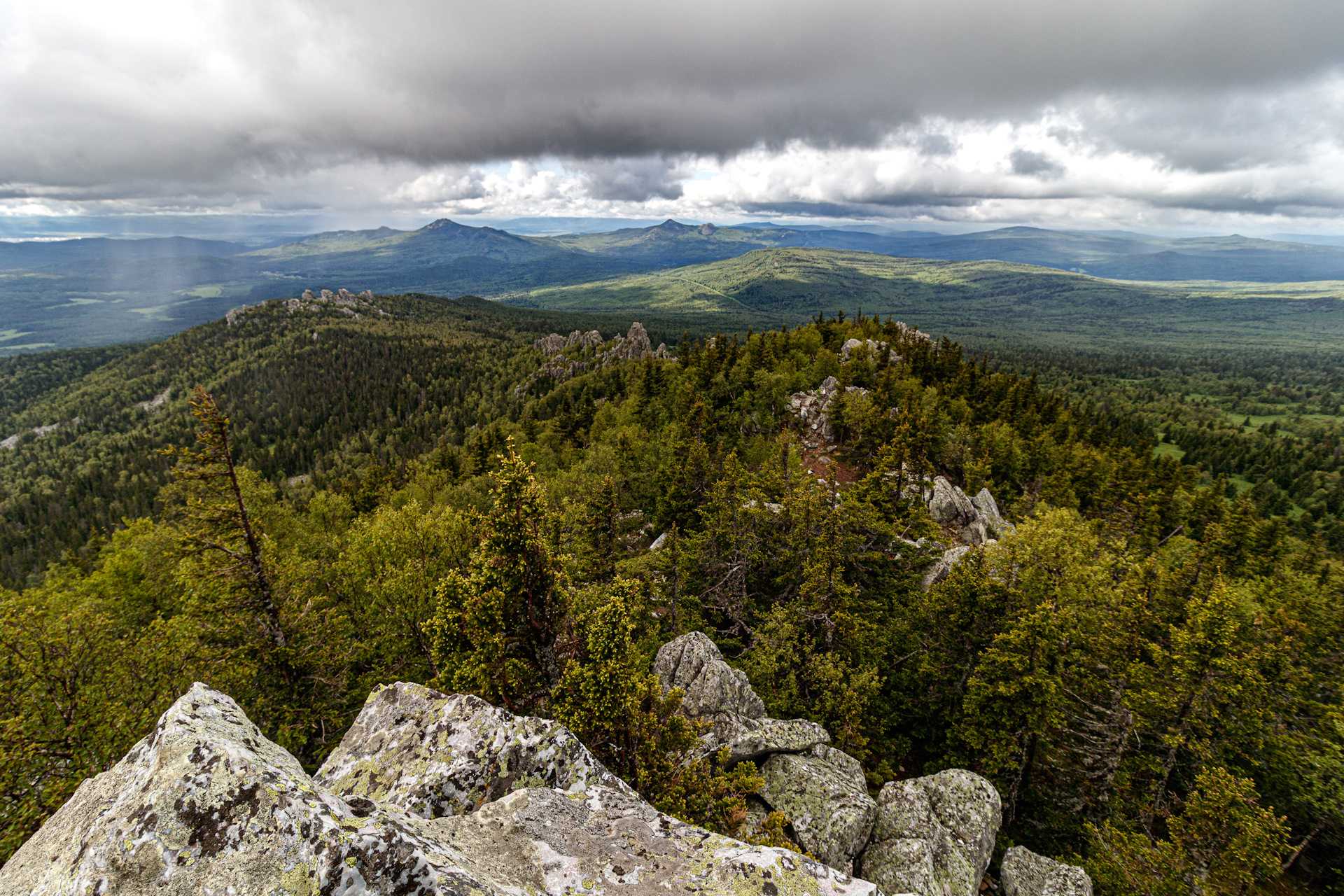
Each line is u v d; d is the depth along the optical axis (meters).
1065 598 36.19
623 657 20.80
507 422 150.62
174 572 32.66
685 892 8.91
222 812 7.07
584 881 8.84
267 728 24.94
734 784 22.33
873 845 25.16
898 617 42.81
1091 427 131.38
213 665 24.48
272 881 6.56
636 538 58.59
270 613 26.44
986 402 111.94
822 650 41.03
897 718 38.25
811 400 98.06
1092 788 35.72
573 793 11.29
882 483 55.53
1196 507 88.00
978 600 36.44
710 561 48.16
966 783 28.06
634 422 98.56
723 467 56.72
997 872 31.41
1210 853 25.80
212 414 24.70
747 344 118.44
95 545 71.44
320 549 52.84
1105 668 36.59
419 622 34.19
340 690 28.55
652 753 20.61
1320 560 75.56
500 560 20.98
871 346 121.06
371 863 6.88
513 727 12.98
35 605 25.33
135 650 23.64
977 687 34.25
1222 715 32.56
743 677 33.44
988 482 87.44
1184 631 32.94
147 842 6.81
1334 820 30.81
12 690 20.86
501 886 7.80
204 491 25.42
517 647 22.05
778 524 49.41
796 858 9.77
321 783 12.69
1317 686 39.53
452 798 11.77
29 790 19.44
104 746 20.55
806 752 29.33
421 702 14.10
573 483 68.81
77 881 6.70
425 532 39.97
